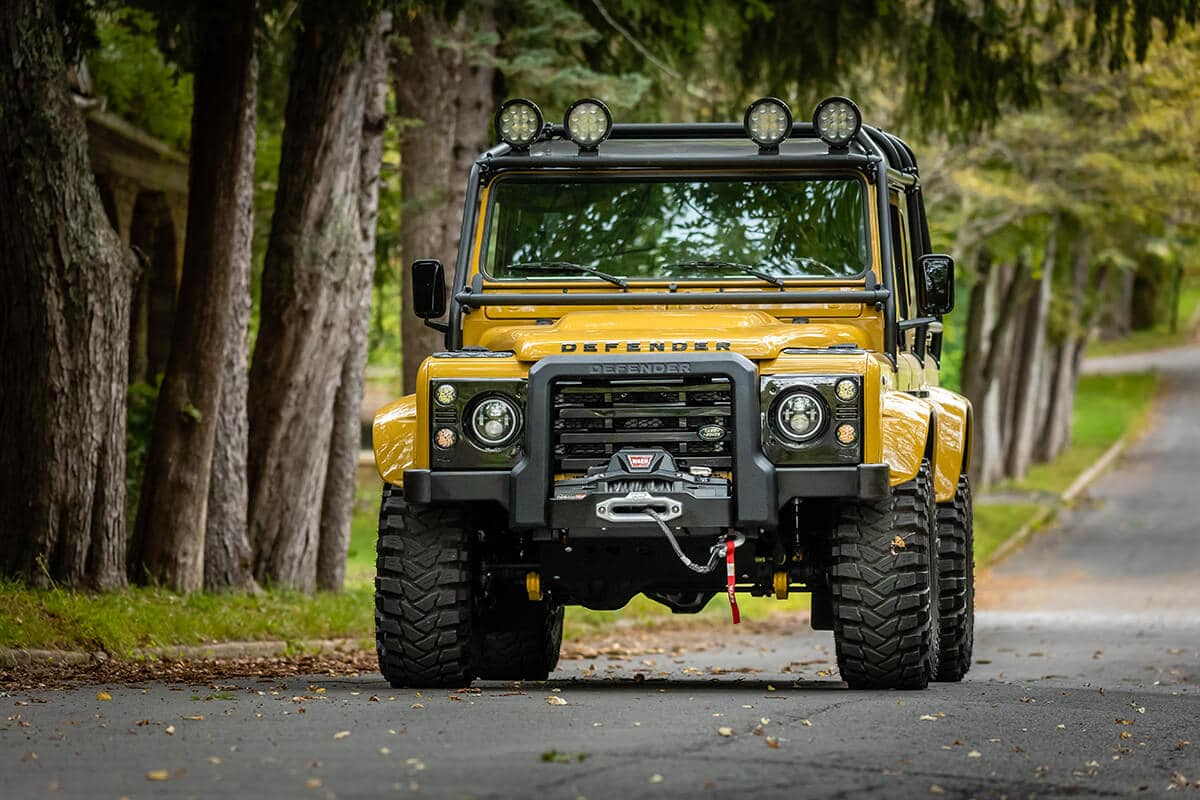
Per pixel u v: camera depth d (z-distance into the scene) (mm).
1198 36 37875
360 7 19609
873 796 7402
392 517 12172
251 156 22688
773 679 15984
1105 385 101125
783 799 7273
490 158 13367
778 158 13281
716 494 11500
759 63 24281
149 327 32594
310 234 23141
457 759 8234
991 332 60000
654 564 12305
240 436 22797
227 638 18312
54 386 18250
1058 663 19469
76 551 18562
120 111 28719
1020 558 51469
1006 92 24609
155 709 10602
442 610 12078
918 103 24859
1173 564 48531
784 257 13156
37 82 17812
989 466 65188
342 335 23797
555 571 12398
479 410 11758
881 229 13109
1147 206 46000
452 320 13234
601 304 13109
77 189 18188
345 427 26281
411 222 26578
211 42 19656
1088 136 43219
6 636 15094
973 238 47250
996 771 8297
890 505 11961
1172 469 73750
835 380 11578
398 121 25703
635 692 12234
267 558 23672
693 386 11625
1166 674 17578
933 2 24219
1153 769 8680
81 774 7836
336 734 9133
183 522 20562
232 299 22656
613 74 25828
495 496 11672
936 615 12750
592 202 13367
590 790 7363
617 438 11633
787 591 12406
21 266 18047
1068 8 24438
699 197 13320
